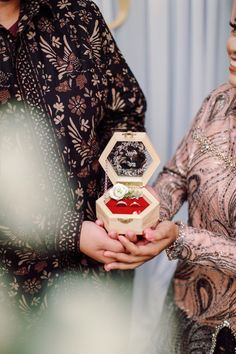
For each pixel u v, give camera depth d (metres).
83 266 1.20
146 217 1.00
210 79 1.67
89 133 1.12
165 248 1.04
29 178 1.06
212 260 1.04
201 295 1.13
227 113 1.07
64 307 1.22
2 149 1.04
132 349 1.72
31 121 1.05
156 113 1.70
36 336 1.24
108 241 1.03
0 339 1.22
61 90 1.07
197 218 1.12
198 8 1.56
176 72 1.67
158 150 1.76
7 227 1.05
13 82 1.03
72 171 1.11
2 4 1.02
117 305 1.32
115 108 1.23
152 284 1.90
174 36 1.62
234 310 1.08
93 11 1.15
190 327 1.15
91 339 1.29
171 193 1.18
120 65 1.21
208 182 1.06
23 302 1.18
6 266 1.13
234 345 1.09
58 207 1.10
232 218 1.03
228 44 1.00
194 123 1.14
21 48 1.03
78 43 1.10
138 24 1.61
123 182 1.10
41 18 1.07
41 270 1.15
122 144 1.08
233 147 1.04
